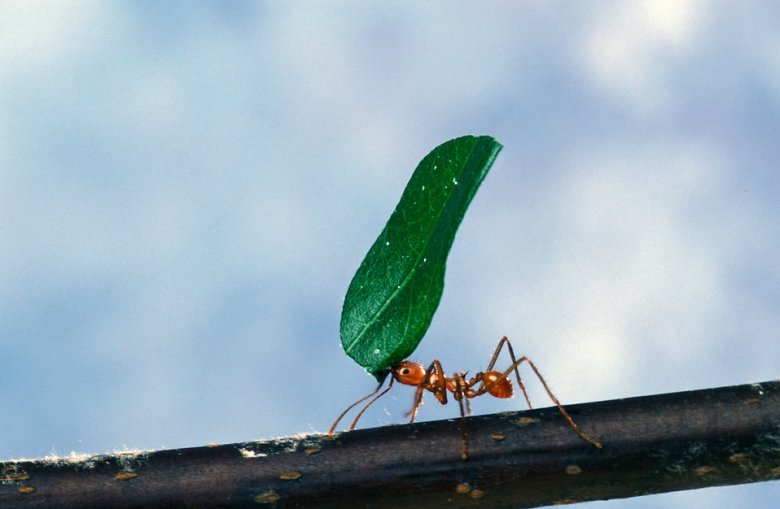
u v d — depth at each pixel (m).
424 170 0.19
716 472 0.20
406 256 0.19
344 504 0.20
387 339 0.19
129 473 0.20
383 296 0.19
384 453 0.20
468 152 0.19
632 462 0.20
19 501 0.20
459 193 0.19
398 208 0.19
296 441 0.20
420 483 0.20
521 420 0.20
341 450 0.20
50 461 0.20
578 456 0.20
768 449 0.20
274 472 0.20
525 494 0.20
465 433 0.20
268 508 0.20
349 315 0.19
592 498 0.20
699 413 0.20
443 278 0.19
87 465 0.20
